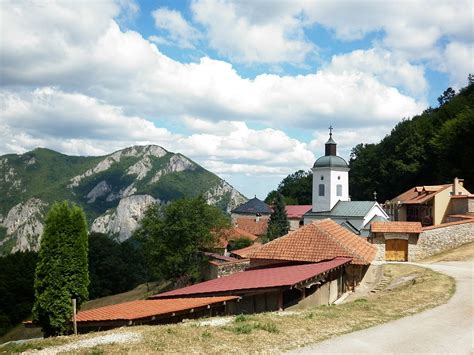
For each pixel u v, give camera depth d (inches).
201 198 2070.6
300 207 3853.3
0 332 2541.8
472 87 3909.9
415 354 531.2
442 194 2215.8
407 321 699.4
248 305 981.2
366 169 4109.3
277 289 863.1
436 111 4028.1
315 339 585.9
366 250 1318.9
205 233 1994.3
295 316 721.6
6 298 2812.5
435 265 1482.5
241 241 2637.8
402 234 1761.8
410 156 3403.1
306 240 1267.2
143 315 756.6
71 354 518.3
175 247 1995.6
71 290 1036.5
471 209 2057.1
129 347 536.1
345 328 647.8
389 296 919.7
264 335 595.5
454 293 934.4
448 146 2938.0
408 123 3988.7
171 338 573.9
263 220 3511.3
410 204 2546.8
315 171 2731.3
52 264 1033.5
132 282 3572.8
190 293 969.5
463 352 543.2
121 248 3727.9
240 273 1179.3
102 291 3336.6
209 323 676.1
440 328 657.0
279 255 1234.6
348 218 2479.1
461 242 1768.0
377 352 536.1
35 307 1036.5
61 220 1057.5
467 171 2770.7
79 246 1064.8
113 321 772.0
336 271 1140.5
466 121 2795.3
